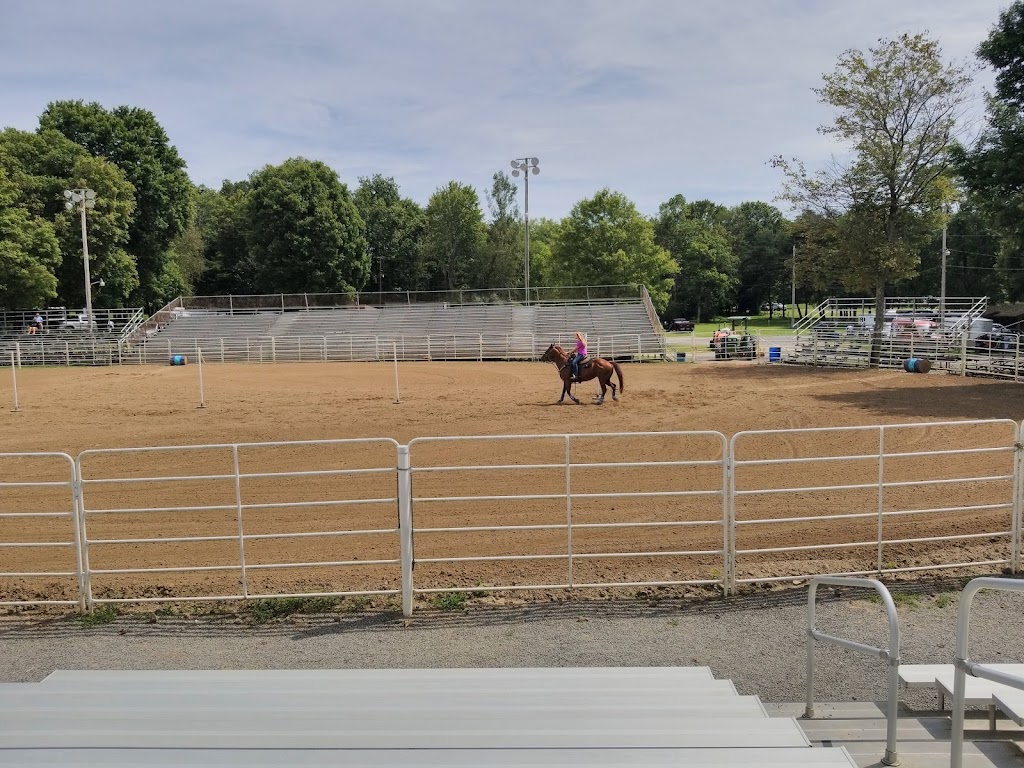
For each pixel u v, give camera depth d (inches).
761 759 129.7
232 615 263.6
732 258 4200.3
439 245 3230.8
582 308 1726.1
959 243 2711.6
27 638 247.6
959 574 289.4
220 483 455.8
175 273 2480.3
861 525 352.2
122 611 268.5
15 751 128.9
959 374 1066.1
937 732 174.1
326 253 2696.9
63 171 1990.7
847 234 1272.1
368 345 1619.1
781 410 755.4
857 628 245.3
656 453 526.6
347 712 157.2
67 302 2070.6
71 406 859.4
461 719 155.2
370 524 366.6
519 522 362.9
